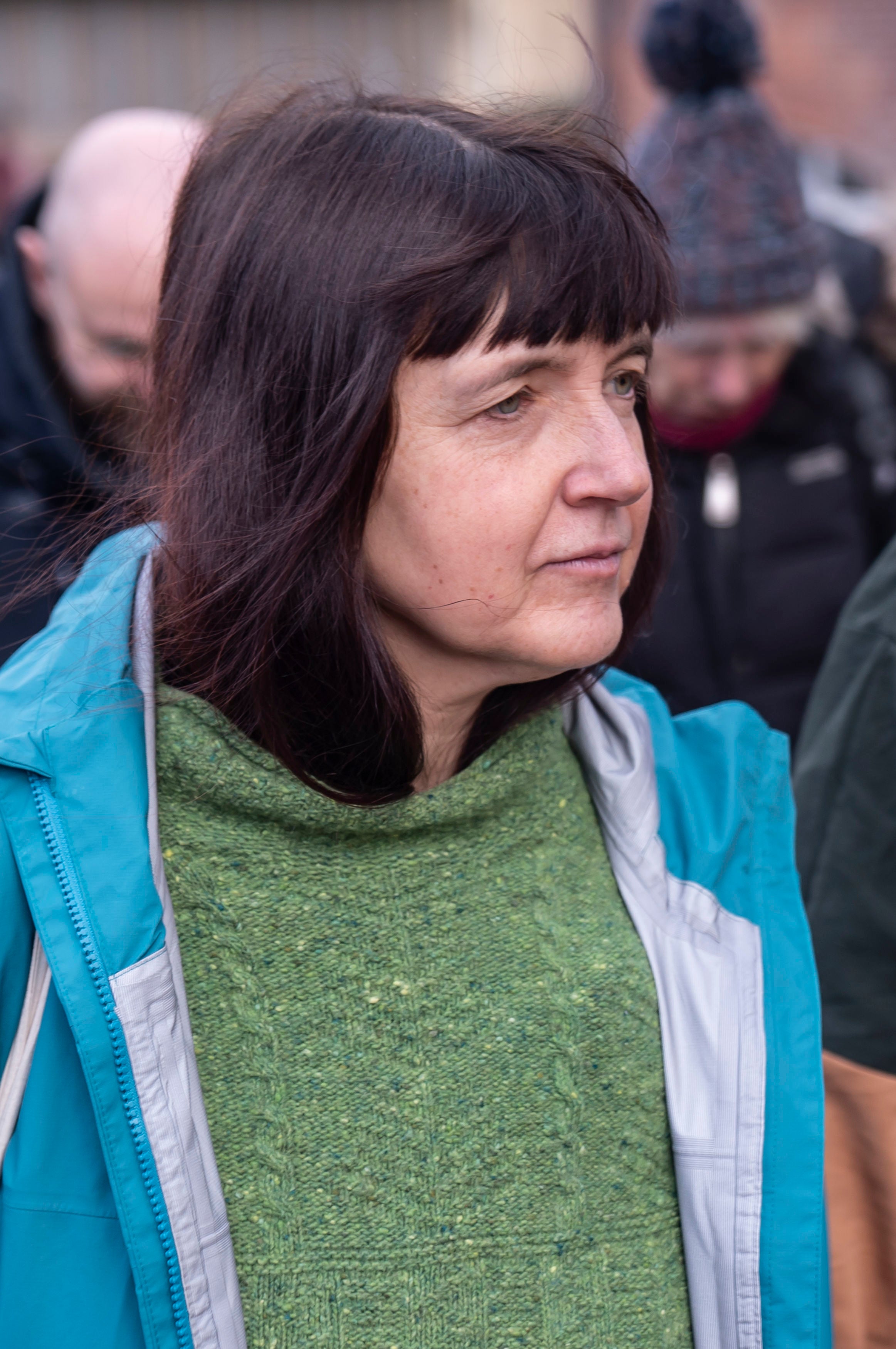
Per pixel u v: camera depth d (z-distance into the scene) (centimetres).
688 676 202
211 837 84
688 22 200
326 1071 83
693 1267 91
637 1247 89
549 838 93
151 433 91
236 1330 78
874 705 122
